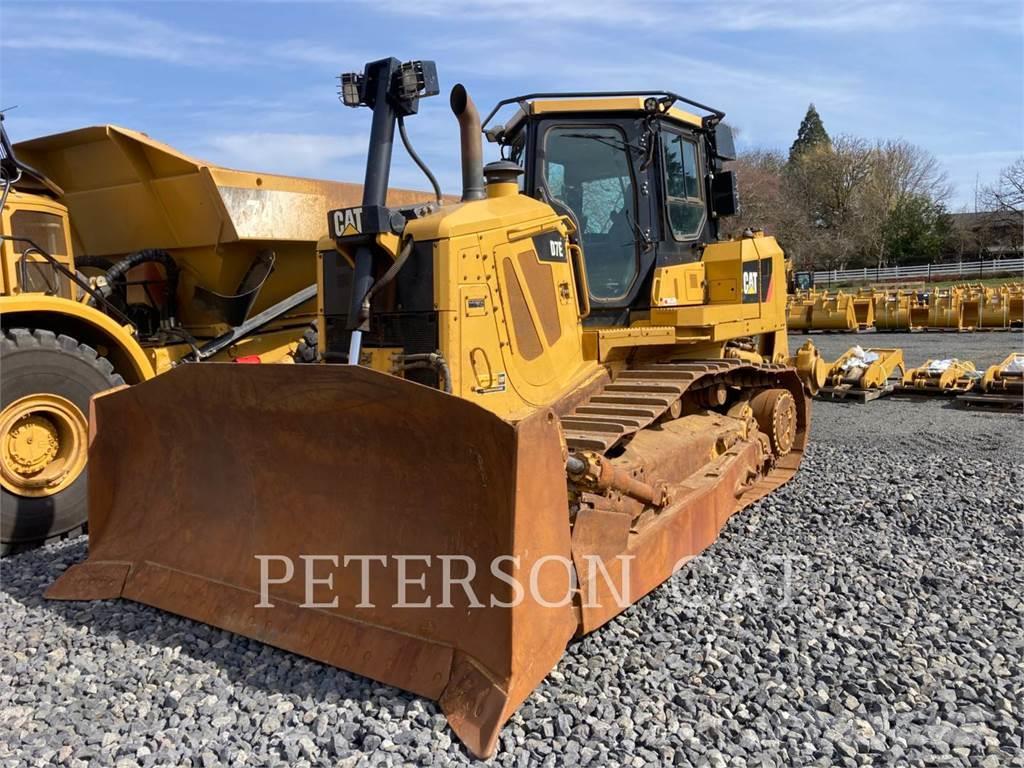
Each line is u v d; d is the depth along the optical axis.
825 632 3.75
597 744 2.86
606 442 3.72
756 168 49.84
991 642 3.63
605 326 5.12
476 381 3.96
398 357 3.97
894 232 51.81
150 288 6.89
